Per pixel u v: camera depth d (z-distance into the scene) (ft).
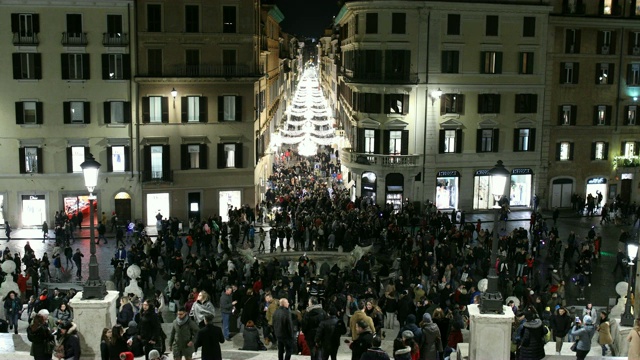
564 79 193.26
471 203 192.24
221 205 180.75
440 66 184.03
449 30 183.32
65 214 162.91
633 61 197.77
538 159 194.18
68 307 72.49
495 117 189.67
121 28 168.04
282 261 121.39
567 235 169.58
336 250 142.51
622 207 187.93
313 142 222.69
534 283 115.65
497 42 186.09
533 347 57.00
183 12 171.22
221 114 176.35
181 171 175.73
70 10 165.07
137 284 109.09
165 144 173.78
